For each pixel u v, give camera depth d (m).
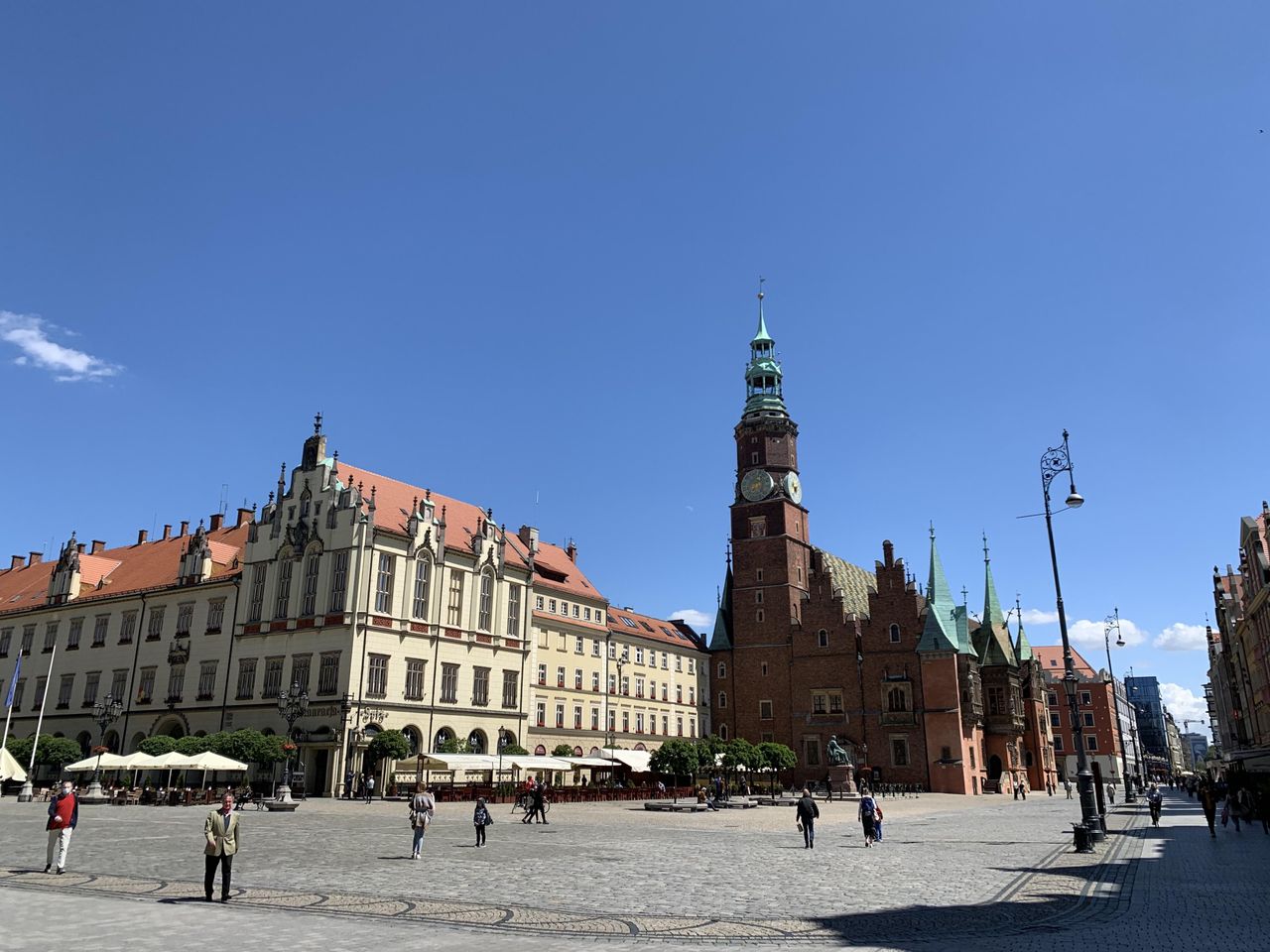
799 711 108.31
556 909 19.33
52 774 82.38
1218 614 112.06
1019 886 23.61
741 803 66.00
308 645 72.31
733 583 116.38
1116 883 24.20
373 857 29.05
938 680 100.69
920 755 99.75
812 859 30.23
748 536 116.94
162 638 83.44
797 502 119.00
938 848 34.44
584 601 101.56
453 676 77.19
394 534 73.94
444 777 72.88
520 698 83.56
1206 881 24.58
